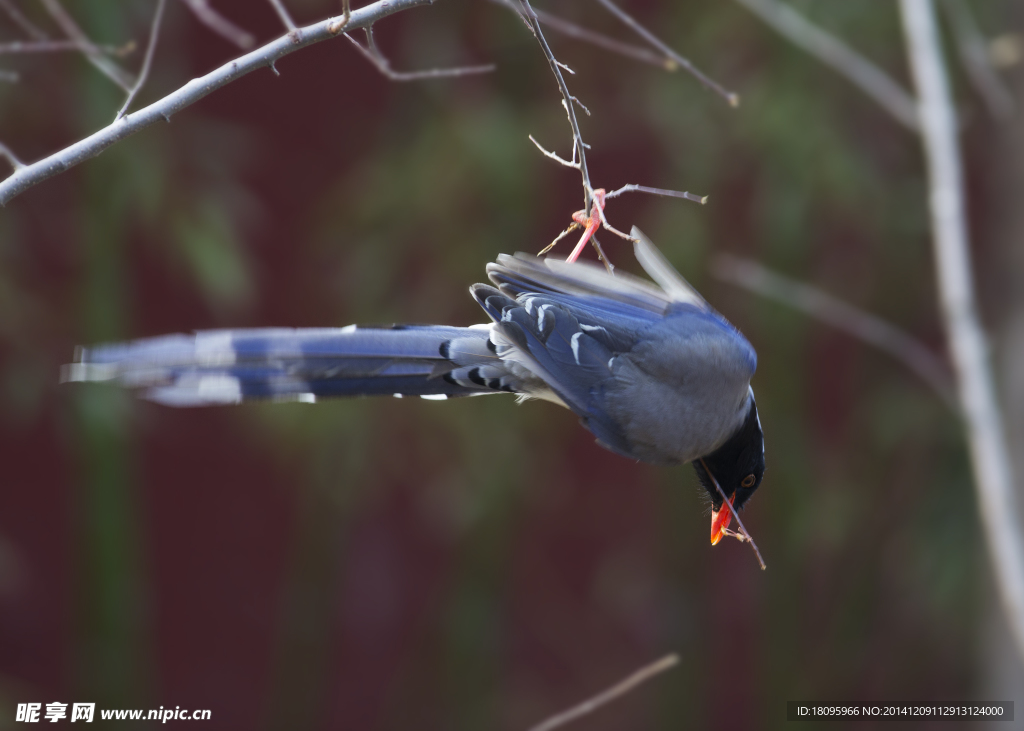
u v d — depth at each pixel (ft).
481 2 37.01
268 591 53.42
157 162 34.27
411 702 49.06
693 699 42.86
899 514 43.39
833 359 50.96
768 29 35.78
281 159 46.16
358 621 54.08
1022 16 35.99
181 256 37.76
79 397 35.22
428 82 37.04
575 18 36.68
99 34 31.76
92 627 36.06
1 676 49.37
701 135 36.86
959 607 42.22
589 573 54.13
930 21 25.98
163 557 52.26
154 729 37.93
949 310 25.57
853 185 36.35
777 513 41.11
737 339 17.65
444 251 37.06
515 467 39.17
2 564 40.98
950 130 25.73
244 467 52.70
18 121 34.83
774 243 37.83
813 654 46.34
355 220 37.81
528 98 37.42
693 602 42.80
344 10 13.53
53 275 40.40
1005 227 36.94
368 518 53.36
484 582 40.57
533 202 37.47
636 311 17.40
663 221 38.50
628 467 53.31
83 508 35.88
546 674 54.19
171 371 14.05
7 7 18.53
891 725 45.34
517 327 16.22
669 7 37.52
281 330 15.30
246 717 53.01
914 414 41.16
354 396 15.78
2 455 49.14
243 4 42.37
